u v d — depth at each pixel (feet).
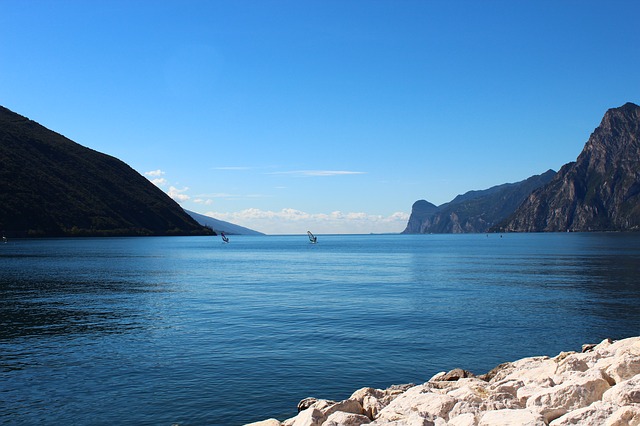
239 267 279.08
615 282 182.29
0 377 65.10
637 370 40.91
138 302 134.92
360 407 45.39
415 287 169.99
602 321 104.53
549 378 45.55
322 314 112.78
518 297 142.41
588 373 42.52
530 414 32.76
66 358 74.59
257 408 54.44
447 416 39.32
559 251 453.58
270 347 81.05
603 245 579.89
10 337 89.92
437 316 110.11
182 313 115.44
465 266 278.87
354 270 254.68
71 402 56.03
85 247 517.96
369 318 107.45
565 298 139.85
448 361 73.87
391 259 363.15
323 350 79.15
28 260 315.99
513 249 526.98
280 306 125.49
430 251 506.48
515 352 79.30
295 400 56.85
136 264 295.69
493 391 45.16
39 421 50.96
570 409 35.96
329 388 61.11
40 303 133.90
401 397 46.65
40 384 62.18
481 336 90.02
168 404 55.42
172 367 69.41
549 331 94.53
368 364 71.46
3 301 137.69
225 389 60.34
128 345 82.89
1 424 50.16
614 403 33.45
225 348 80.38
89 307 126.11
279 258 382.22
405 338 87.92
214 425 50.06
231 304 129.49
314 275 223.30
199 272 240.94
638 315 111.55
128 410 53.78
